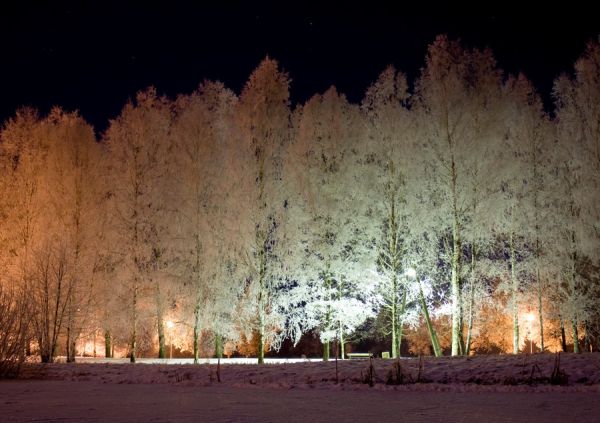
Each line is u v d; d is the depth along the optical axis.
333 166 23.69
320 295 23.20
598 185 21.02
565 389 11.05
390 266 22.39
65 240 23.58
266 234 22.64
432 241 22.16
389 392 11.52
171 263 24.33
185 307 24.64
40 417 8.04
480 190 21.00
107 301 25.12
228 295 23.44
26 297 18.80
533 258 22.62
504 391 11.22
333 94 24.72
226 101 26.11
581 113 22.14
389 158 22.75
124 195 24.69
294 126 24.61
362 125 24.52
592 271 23.03
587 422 7.40
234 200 22.61
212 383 13.90
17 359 16.92
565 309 21.94
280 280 22.83
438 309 23.27
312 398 10.54
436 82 22.12
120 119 25.42
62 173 26.55
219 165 24.78
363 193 22.86
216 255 23.36
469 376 12.73
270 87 23.97
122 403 9.84
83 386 13.57
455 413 8.34
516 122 24.11
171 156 25.47
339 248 22.89
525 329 32.00
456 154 21.22
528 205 22.55
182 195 24.33
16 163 28.12
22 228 26.89
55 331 22.11
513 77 25.17
